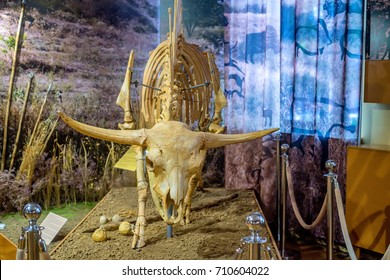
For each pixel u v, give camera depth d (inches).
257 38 204.8
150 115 151.7
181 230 153.5
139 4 219.0
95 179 221.0
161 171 117.9
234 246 136.5
